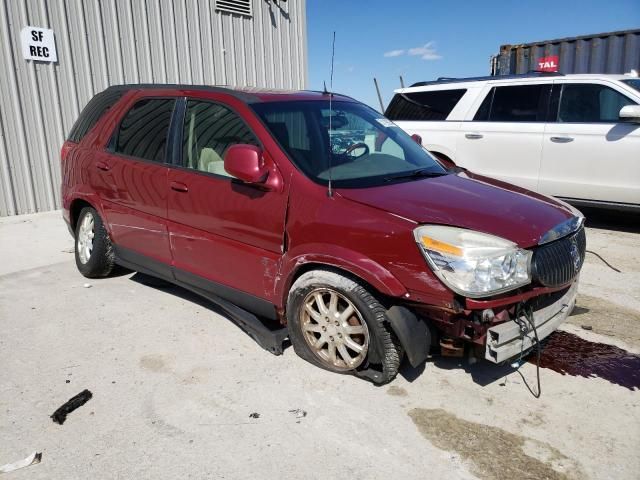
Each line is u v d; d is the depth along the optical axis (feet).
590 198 21.67
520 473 8.14
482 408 9.75
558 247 9.95
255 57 36.88
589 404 9.90
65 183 16.69
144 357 11.60
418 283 9.14
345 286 9.88
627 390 10.36
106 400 10.02
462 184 11.67
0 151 24.99
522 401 9.98
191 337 12.51
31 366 11.26
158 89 14.32
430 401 9.95
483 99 24.25
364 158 12.11
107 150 15.05
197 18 32.58
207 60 33.53
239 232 11.40
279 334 11.41
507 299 9.14
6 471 8.18
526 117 23.02
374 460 8.41
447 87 25.66
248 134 11.64
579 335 12.67
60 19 26.27
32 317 13.69
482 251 8.91
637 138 20.17
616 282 16.17
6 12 24.38
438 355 11.55
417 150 13.85
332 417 9.47
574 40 36.55
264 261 11.07
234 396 10.11
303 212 10.31
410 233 9.16
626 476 8.07
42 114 26.23
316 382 10.56
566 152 21.79
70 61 26.89
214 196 11.80
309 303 10.71
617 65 34.99
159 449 8.68
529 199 11.15
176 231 12.86
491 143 23.67
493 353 9.01
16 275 17.02
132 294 15.21
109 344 12.21
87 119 16.65
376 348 9.92
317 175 10.79
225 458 8.47
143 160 13.76
